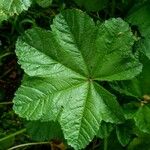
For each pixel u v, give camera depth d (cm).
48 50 28
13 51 39
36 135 32
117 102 28
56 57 28
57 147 35
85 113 28
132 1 36
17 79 39
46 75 28
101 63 28
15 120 36
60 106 28
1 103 37
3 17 29
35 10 38
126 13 36
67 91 28
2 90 38
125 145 32
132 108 31
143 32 33
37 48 28
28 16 38
